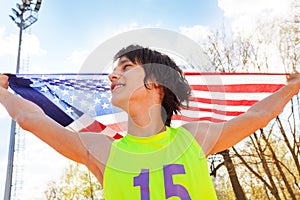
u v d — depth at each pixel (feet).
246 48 46.42
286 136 46.19
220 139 5.27
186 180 4.48
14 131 41.11
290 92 6.24
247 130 5.48
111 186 4.55
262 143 49.21
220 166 45.85
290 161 51.34
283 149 49.67
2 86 6.60
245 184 53.62
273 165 51.49
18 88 9.79
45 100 9.91
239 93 11.50
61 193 47.55
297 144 45.93
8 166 39.93
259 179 51.70
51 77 9.98
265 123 5.65
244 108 11.56
